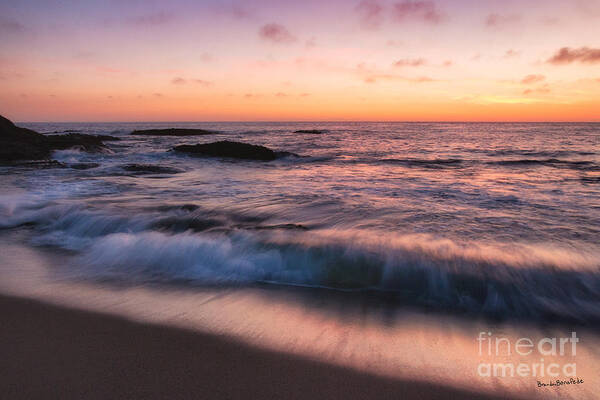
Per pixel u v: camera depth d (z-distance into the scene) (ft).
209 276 13.14
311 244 15.16
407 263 13.42
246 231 17.02
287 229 17.22
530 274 12.53
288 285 12.44
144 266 13.96
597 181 32.45
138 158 56.54
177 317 9.97
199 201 24.48
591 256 13.85
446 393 7.07
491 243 15.30
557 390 7.21
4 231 18.42
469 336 9.32
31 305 10.56
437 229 17.40
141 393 6.80
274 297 11.47
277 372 7.57
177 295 11.50
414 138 134.00
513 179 34.24
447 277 12.48
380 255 14.03
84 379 7.16
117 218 19.76
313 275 13.08
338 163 51.44
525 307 10.80
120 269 13.66
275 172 41.52
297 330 9.39
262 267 13.65
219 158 57.57
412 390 7.12
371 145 93.40
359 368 7.78
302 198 25.50
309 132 189.78
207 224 18.79
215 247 15.25
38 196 25.96
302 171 42.42
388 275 12.77
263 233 16.65
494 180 33.71
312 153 68.33
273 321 9.86
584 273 12.56
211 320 9.83
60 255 15.14
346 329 9.50
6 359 7.79
